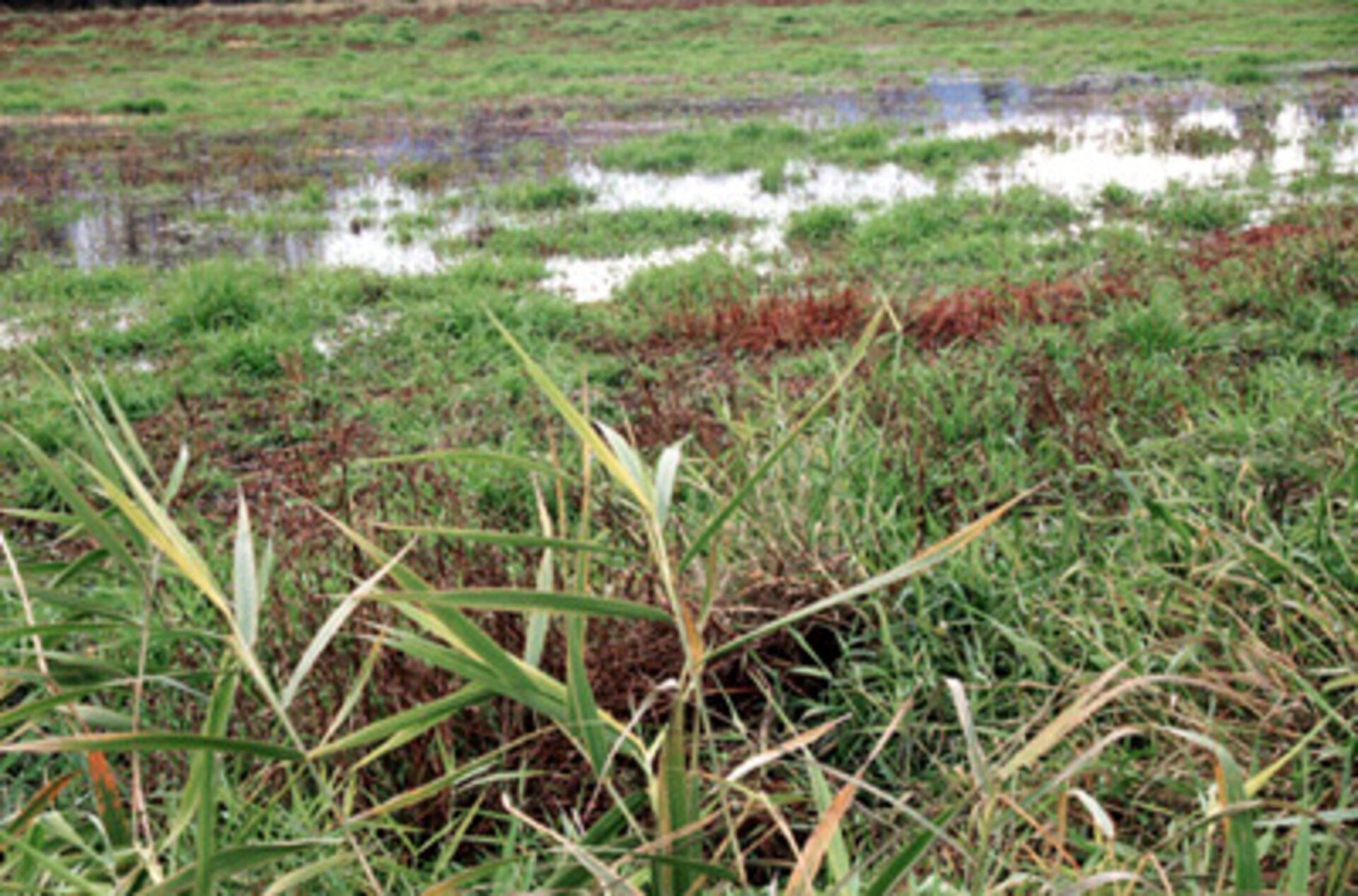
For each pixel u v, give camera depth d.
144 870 1.59
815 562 3.05
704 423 4.39
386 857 2.00
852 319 6.48
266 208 11.14
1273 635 2.75
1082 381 4.80
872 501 3.38
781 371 5.84
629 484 1.42
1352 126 13.30
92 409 1.80
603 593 2.83
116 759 2.60
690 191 11.30
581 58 24.69
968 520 3.61
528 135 15.25
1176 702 2.43
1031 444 4.44
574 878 1.51
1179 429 4.23
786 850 2.43
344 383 6.16
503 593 1.36
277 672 2.74
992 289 6.91
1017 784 2.31
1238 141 12.60
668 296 7.46
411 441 5.15
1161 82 18.16
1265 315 6.25
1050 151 12.62
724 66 22.45
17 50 28.00
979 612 2.97
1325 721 2.07
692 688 1.50
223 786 2.18
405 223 10.13
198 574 1.40
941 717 2.72
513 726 2.58
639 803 1.59
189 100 19.02
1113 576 3.08
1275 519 3.43
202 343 6.78
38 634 1.67
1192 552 3.00
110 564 3.73
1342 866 1.79
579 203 10.87
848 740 2.79
